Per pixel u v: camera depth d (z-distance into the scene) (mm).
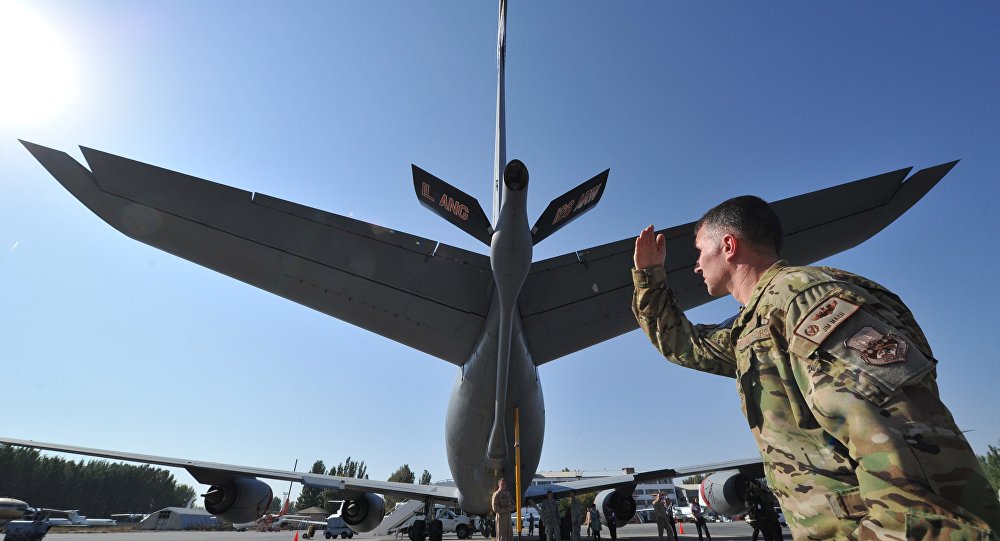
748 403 1420
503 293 6230
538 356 8250
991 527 800
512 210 5477
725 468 13039
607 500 15297
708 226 1832
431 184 5328
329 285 6637
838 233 6031
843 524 1120
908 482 875
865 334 1058
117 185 5570
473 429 9406
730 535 22109
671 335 2158
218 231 6008
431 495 16359
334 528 28016
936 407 973
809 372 1132
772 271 1459
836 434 1054
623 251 7188
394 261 6758
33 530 14195
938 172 5848
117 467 94562
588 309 7465
